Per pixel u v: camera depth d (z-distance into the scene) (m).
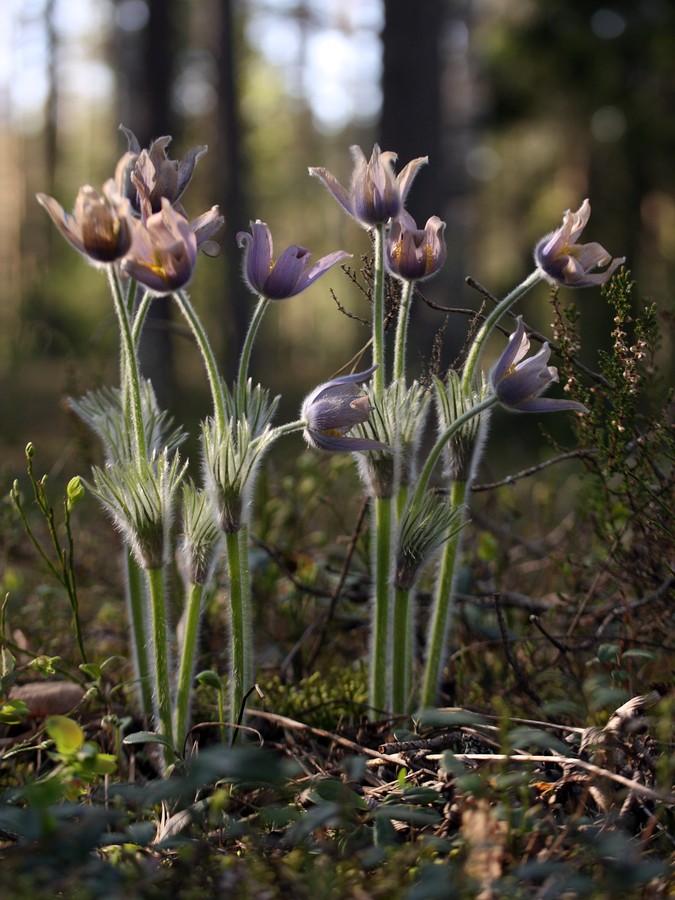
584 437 2.54
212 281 11.57
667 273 9.38
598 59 10.93
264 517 3.15
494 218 12.80
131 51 18.41
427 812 1.68
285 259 1.98
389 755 1.91
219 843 1.66
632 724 1.80
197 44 14.37
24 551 3.49
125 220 1.77
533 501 3.97
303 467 3.37
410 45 7.99
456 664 2.66
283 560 3.05
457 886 1.37
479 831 1.49
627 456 2.48
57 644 2.82
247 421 2.02
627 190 11.19
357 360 2.54
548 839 1.55
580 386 2.43
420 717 1.91
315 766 2.05
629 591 2.78
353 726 2.27
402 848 1.55
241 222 11.84
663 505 2.32
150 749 2.21
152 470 2.06
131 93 10.60
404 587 2.10
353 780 1.85
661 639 2.57
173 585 2.58
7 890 1.37
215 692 2.52
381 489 2.10
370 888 1.45
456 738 1.97
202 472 2.04
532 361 1.93
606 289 2.42
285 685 2.66
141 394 2.22
